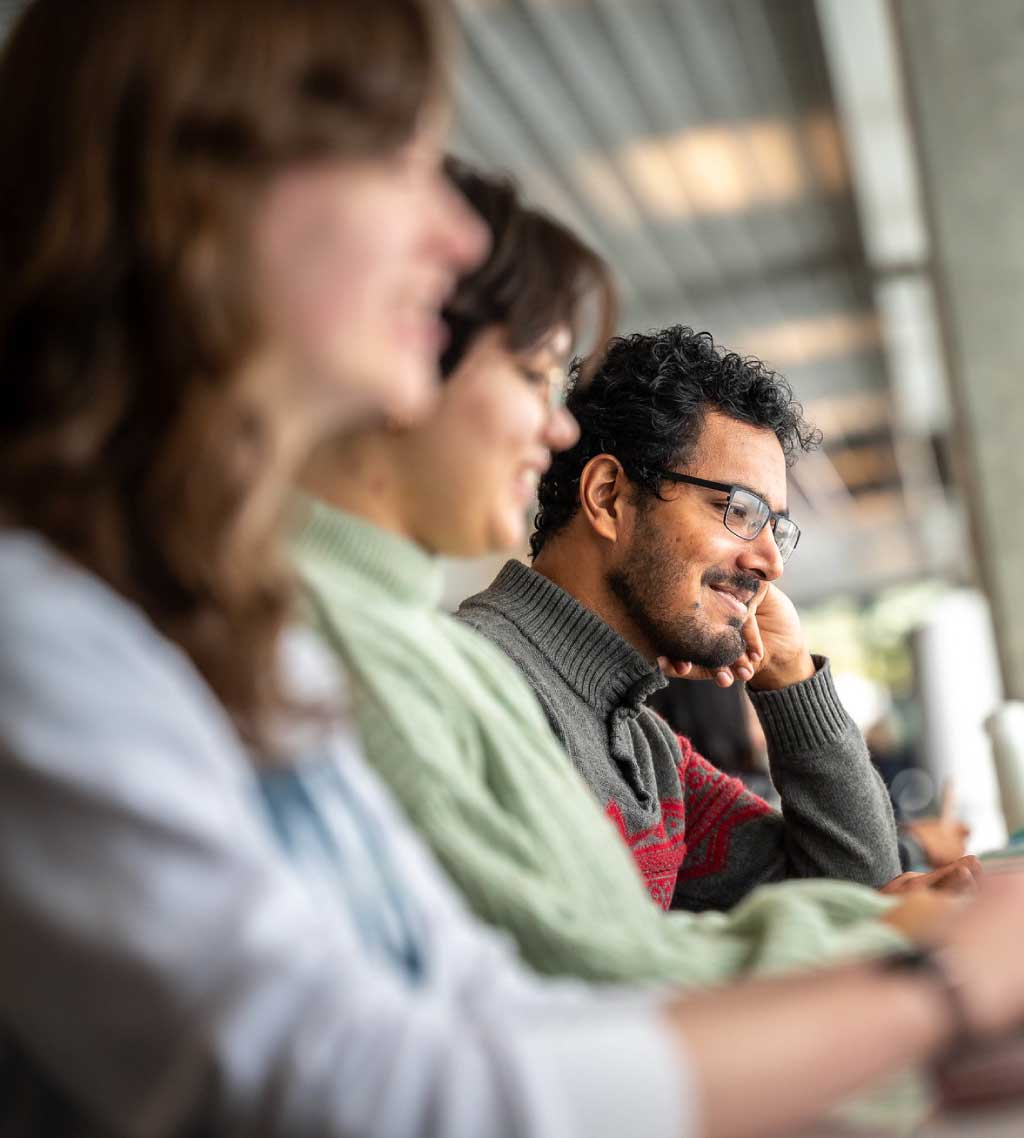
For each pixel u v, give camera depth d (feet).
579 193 34.37
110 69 2.36
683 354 6.39
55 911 1.99
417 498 3.77
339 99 2.39
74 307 2.31
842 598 72.18
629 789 6.06
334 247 2.37
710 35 27.58
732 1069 2.07
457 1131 1.94
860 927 3.55
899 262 39.24
